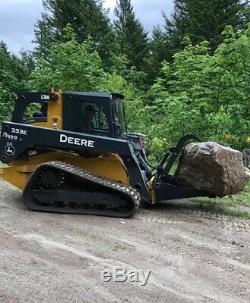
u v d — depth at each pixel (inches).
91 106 327.6
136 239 266.4
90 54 697.6
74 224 286.8
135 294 198.5
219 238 279.7
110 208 310.7
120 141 316.5
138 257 239.1
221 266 235.6
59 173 310.2
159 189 327.3
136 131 609.0
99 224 290.4
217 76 571.5
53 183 310.5
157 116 622.2
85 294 194.5
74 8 1186.6
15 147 324.5
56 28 1216.2
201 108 553.3
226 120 525.3
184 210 343.0
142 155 358.9
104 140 315.9
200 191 324.5
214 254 251.8
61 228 277.3
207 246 263.4
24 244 244.7
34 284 199.5
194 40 1321.4
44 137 319.3
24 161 329.7
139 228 287.6
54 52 676.7
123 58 976.9
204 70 564.4
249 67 573.3
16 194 355.6
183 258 242.7
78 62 652.7
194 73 589.0
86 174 312.0
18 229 269.1
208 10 1322.6
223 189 316.5
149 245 258.1
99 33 1170.6
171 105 546.9
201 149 315.9
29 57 1155.9
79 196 310.3
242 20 1364.4
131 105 647.8
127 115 629.0
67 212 309.9
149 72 1385.3
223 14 1321.4
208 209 352.2
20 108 338.0
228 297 202.7
